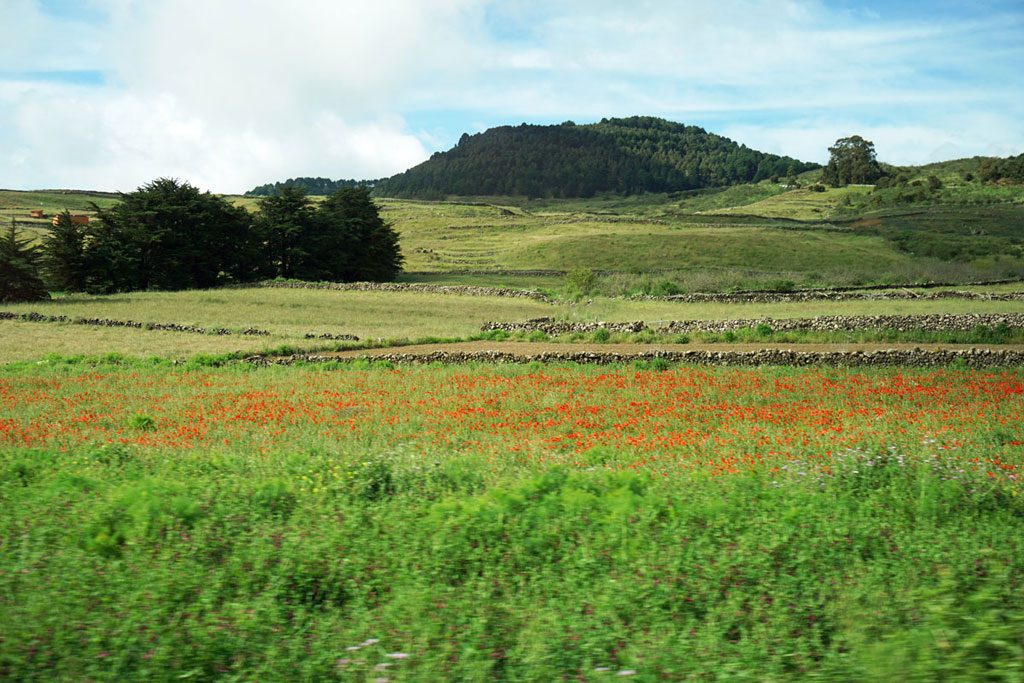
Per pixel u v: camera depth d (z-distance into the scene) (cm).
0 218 12781
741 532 859
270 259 8994
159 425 1914
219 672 567
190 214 7819
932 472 1165
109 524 884
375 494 1105
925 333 3052
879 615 626
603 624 633
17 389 2575
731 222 15050
